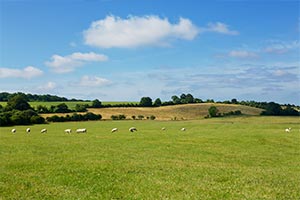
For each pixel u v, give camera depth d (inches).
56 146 2007.9
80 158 1471.5
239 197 794.8
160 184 935.7
